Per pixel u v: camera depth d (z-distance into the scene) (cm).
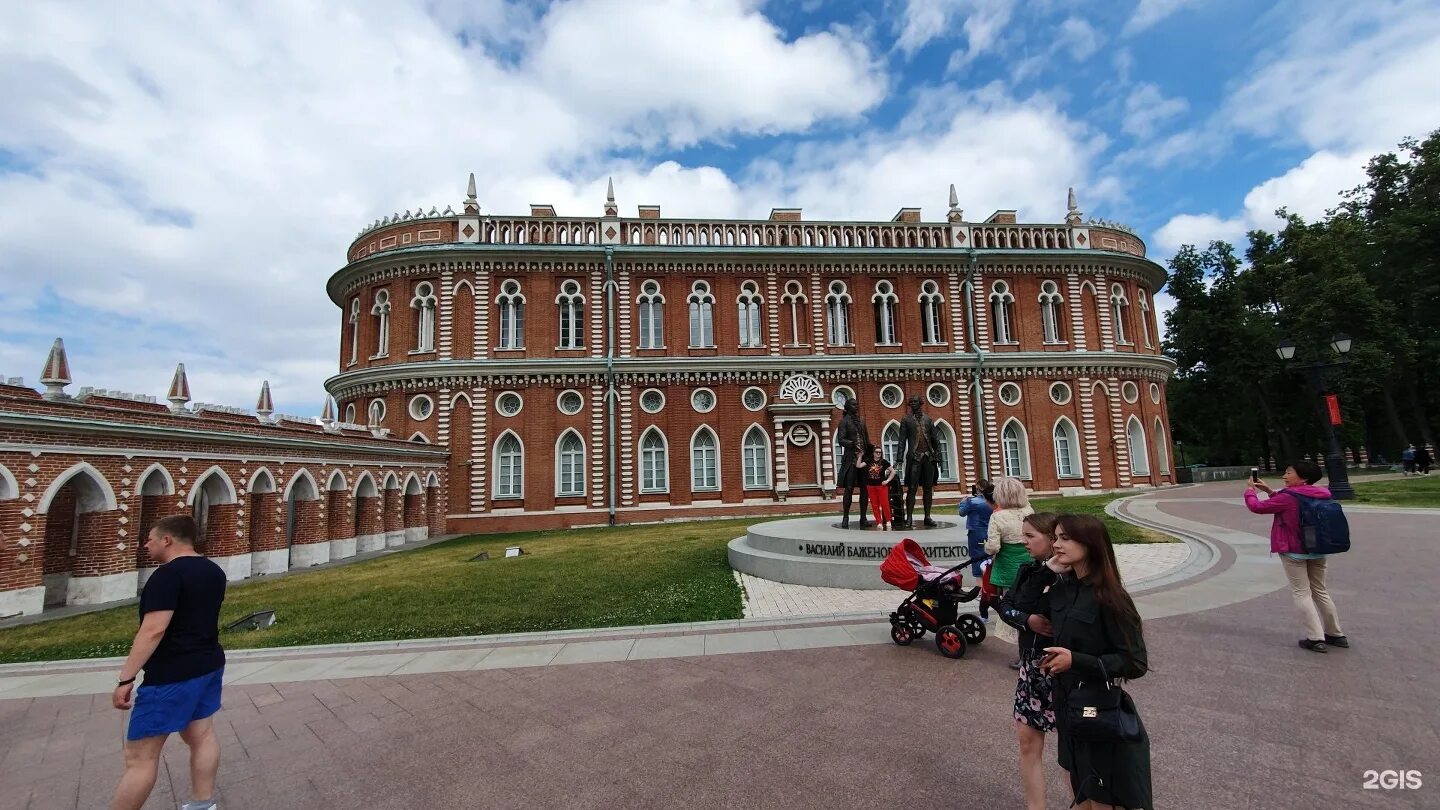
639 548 2577
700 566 2073
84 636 1482
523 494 4034
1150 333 5084
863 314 4547
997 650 1067
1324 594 962
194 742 603
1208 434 6738
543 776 679
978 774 644
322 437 2945
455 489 3991
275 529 2588
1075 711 446
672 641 1187
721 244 4531
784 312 4500
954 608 1068
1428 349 4472
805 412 4278
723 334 4394
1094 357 4578
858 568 1672
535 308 4222
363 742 790
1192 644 1015
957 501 4350
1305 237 4991
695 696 898
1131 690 837
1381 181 4900
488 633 1328
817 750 712
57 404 1878
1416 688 801
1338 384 4572
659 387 4256
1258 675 870
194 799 597
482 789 656
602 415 4175
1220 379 5641
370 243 4447
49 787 709
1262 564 1612
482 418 4038
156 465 2134
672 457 4200
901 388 4441
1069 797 593
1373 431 5684
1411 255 4541
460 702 919
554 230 4366
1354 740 676
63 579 2162
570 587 1773
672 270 4397
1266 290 5434
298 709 914
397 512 3469
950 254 4575
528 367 4084
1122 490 4450
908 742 723
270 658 1195
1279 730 706
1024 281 4688
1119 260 4778
